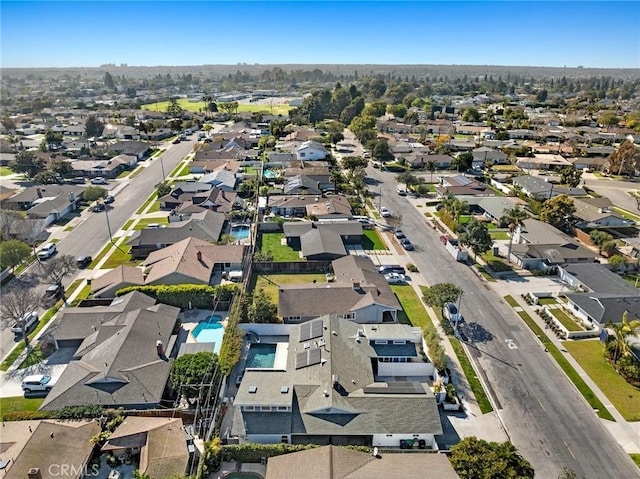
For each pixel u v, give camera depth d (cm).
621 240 8631
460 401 4584
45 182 11450
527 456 3978
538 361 5200
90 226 8912
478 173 13300
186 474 3641
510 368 5078
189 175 12638
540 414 4447
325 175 11944
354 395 4212
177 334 5528
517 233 8431
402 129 19700
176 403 4425
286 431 3928
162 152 15575
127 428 3934
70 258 6669
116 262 7419
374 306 5719
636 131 18975
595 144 17375
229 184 11106
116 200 10481
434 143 16625
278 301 5859
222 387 4588
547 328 5816
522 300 6469
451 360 5172
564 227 9038
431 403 4178
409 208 10275
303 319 5741
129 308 5581
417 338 5159
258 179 11994
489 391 4734
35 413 4112
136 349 4791
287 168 12862
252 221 9250
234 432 3931
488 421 4350
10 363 5019
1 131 18550
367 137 16600
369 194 10944
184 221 8488
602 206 9725
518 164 14212
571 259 7450
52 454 3625
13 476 3397
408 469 3475
